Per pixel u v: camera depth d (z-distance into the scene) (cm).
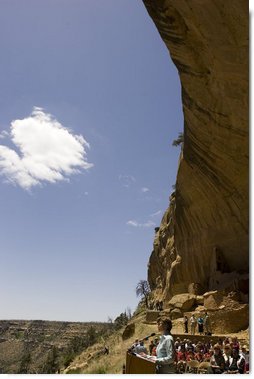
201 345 1251
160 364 452
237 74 1332
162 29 1491
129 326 2394
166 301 2670
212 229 2148
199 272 2269
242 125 1591
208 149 1892
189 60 1509
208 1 1147
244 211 1905
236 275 1836
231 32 1176
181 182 2277
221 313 1570
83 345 6431
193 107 1770
